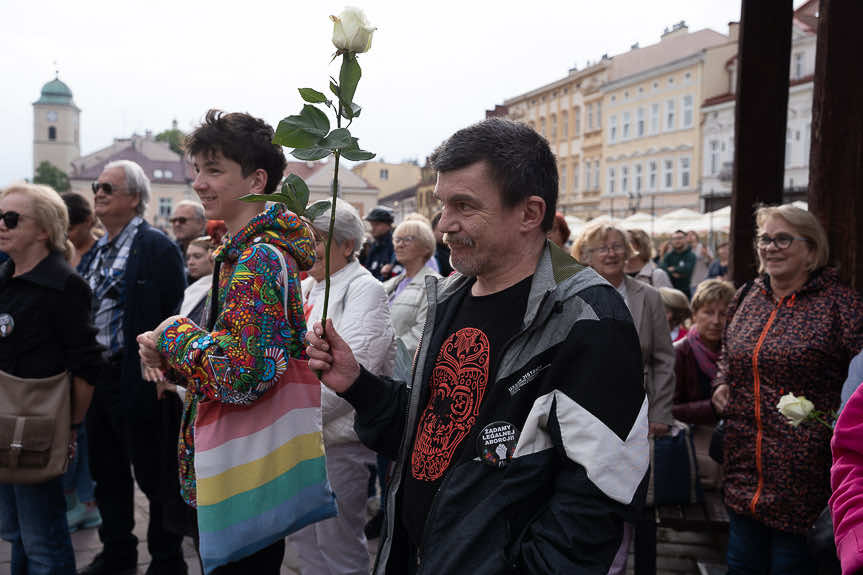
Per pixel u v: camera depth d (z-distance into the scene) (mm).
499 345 1528
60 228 3033
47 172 115938
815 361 2619
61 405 2893
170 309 3785
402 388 1799
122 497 3703
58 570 3010
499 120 1562
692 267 12852
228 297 1938
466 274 1569
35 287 2934
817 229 2723
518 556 1380
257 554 2117
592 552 1335
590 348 1399
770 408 2703
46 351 2939
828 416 2604
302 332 2066
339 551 2938
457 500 1456
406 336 4324
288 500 2012
